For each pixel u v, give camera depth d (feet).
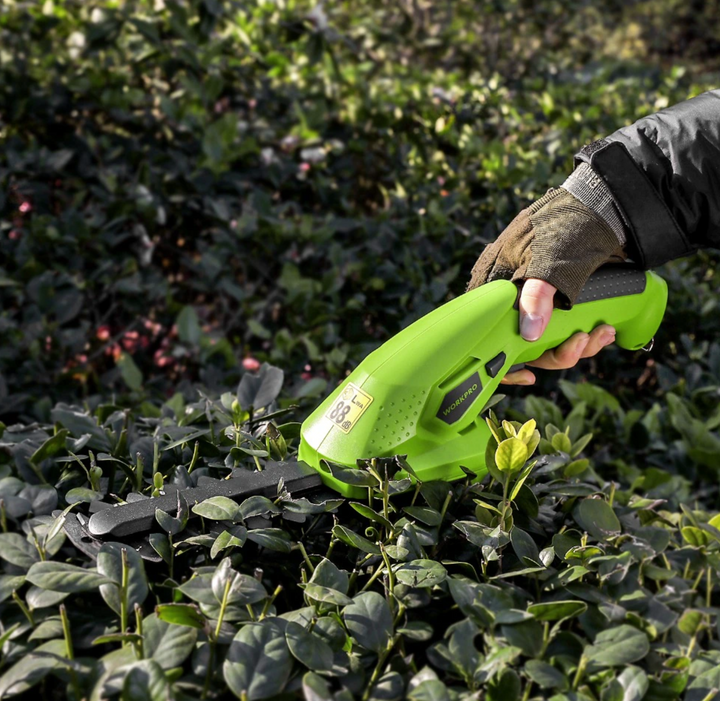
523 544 3.46
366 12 16.26
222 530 3.43
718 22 34.58
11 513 3.41
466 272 8.80
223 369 7.76
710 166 3.99
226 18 11.16
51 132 10.00
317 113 9.99
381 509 3.72
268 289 9.87
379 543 3.34
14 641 2.89
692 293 8.92
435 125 10.55
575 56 23.67
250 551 3.53
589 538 3.88
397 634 2.99
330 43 11.54
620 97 13.93
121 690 2.57
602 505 3.89
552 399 8.87
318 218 9.77
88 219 9.07
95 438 4.15
